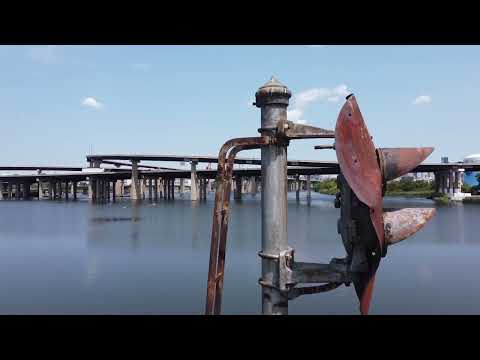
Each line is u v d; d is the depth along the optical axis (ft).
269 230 12.64
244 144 12.48
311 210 276.62
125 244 125.70
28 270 88.58
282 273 12.23
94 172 469.57
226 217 12.60
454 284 67.72
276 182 12.57
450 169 345.51
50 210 296.51
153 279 77.20
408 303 57.77
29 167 563.07
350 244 11.77
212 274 12.30
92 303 62.08
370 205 10.00
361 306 11.57
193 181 423.64
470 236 130.00
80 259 101.35
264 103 12.72
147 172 465.47
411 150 11.85
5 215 250.37
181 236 143.95
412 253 99.60
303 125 12.31
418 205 285.23
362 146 11.03
